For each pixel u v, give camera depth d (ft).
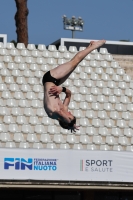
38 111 293.02
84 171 231.91
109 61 340.18
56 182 228.63
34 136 275.39
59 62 330.95
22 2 357.41
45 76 101.76
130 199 256.11
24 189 237.66
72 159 231.30
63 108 102.68
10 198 241.96
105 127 293.43
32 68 321.11
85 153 232.73
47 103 100.58
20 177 224.74
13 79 311.06
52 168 229.04
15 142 270.46
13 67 318.45
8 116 284.00
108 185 233.35
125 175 235.81
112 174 234.79
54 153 230.07
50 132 281.33
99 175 233.14
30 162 226.79
